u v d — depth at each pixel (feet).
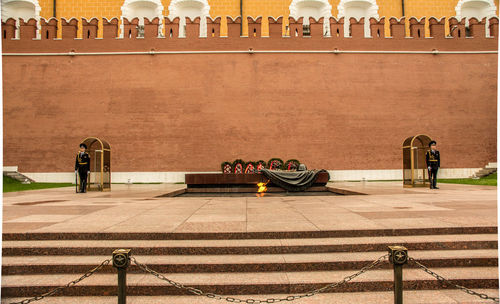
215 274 11.28
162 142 52.24
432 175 36.22
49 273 11.39
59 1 62.64
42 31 53.21
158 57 53.47
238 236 13.47
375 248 12.59
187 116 52.65
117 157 51.93
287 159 52.26
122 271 8.93
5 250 12.39
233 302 9.80
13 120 51.88
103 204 23.47
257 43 53.88
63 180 51.16
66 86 52.70
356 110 53.31
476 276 10.85
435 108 53.67
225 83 53.26
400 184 45.42
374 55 54.29
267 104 53.06
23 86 52.44
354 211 18.72
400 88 53.83
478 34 55.16
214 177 37.76
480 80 54.34
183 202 24.81
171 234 13.48
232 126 52.65
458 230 13.75
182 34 64.18
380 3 64.44
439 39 54.75
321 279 10.72
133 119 52.44
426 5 64.59
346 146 52.75
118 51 53.36
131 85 52.90
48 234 13.46
